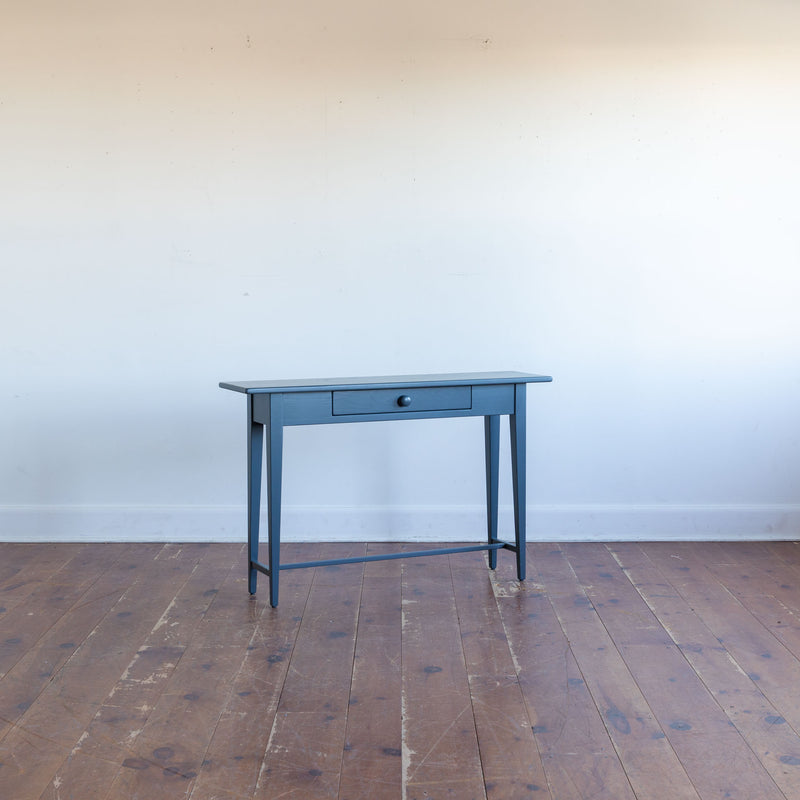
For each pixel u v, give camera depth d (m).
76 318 4.25
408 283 4.25
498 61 4.17
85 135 4.16
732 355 4.30
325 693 2.57
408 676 2.70
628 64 4.18
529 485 4.36
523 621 3.19
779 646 2.93
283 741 2.28
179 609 3.33
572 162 4.21
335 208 4.21
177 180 4.19
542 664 2.79
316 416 3.34
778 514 4.33
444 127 4.19
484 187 4.22
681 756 2.19
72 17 4.12
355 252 4.23
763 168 4.21
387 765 2.15
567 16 4.15
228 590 3.58
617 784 2.06
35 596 3.49
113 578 3.73
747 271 4.26
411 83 4.17
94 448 4.32
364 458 4.34
